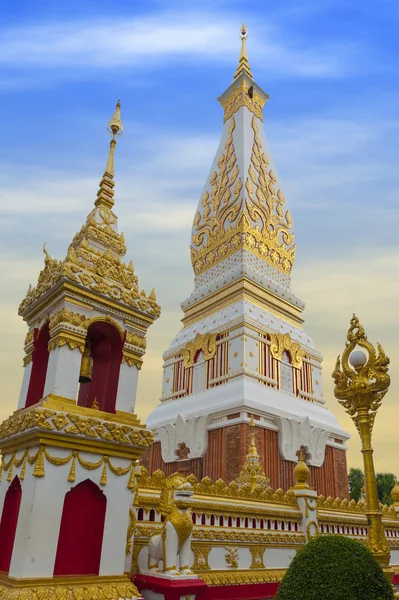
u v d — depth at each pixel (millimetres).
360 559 7332
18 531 6348
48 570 6152
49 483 6469
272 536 10430
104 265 8422
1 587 6059
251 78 33750
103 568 6703
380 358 10211
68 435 6777
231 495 10250
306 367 25781
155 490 8602
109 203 9617
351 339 10844
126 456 7441
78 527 6758
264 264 27594
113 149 10141
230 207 28844
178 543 7547
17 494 7160
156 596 7156
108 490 7098
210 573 8797
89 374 8273
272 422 20797
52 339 7559
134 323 8469
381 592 7109
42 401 7055
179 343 26578
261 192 29594
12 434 7230
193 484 9484
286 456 20250
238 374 21703
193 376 24531
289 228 30797
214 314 25703
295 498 11906
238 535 9625
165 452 22219
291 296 27422
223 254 28062
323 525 12359
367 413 10141
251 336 23047
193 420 21312
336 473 23156
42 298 8289
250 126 31750
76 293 7711
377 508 9469
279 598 7344
